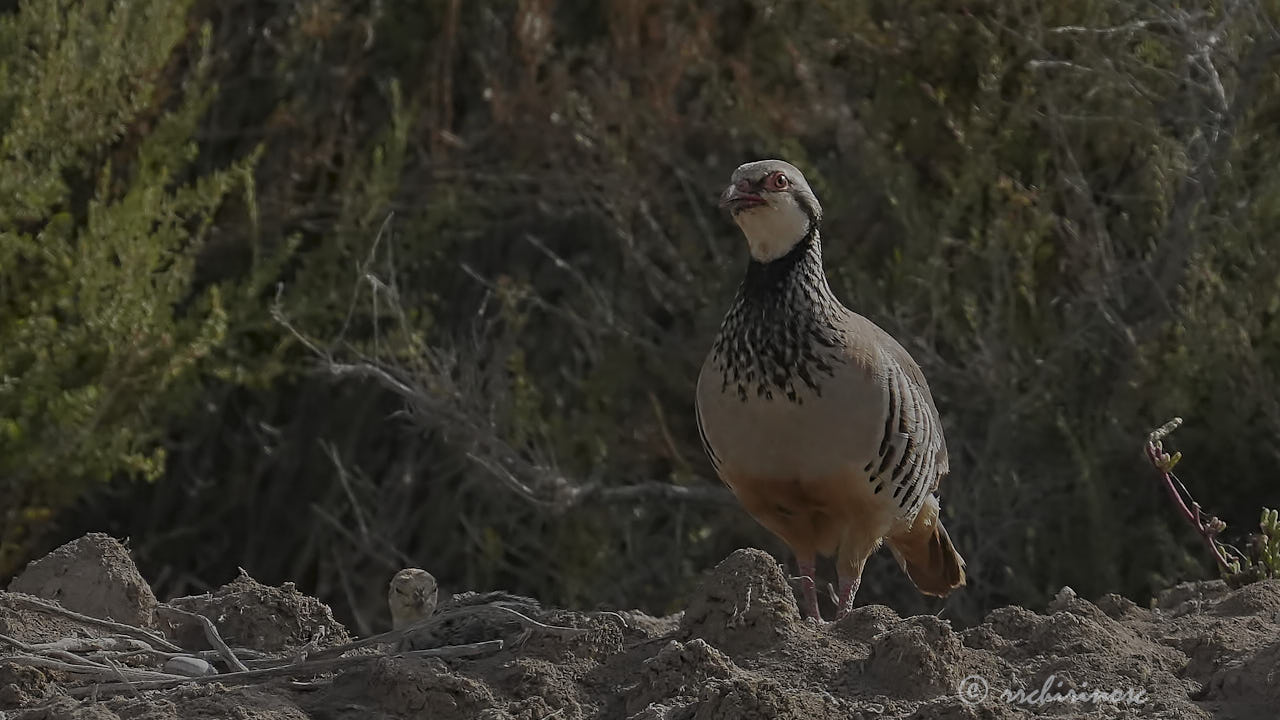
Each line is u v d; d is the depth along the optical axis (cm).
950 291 1381
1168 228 1316
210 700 673
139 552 1537
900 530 859
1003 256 1298
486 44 1534
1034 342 1364
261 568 1609
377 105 1576
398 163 1405
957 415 1407
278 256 1371
